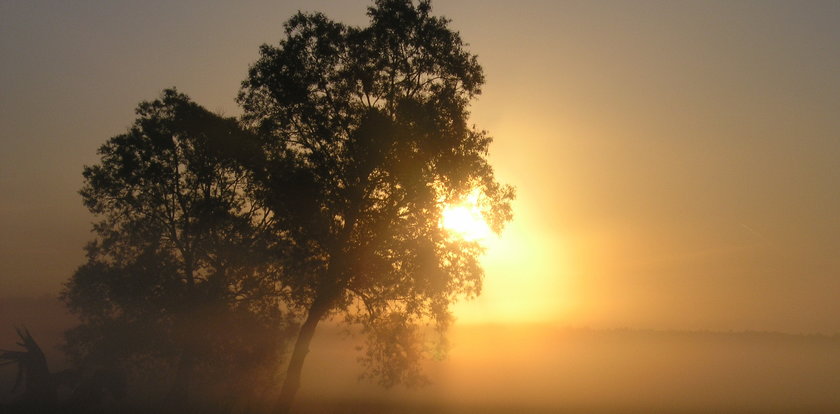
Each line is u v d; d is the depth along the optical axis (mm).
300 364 26047
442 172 25875
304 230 25766
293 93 25562
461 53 26359
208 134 29781
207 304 28609
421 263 26000
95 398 26656
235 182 30688
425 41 25766
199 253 30562
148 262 29812
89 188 31266
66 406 26281
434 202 25984
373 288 27125
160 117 31109
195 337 28297
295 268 26156
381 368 28906
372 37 25766
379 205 25688
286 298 29297
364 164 25188
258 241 28781
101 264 31656
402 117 24625
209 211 28906
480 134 26797
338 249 25859
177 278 29672
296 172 24984
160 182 30547
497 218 27031
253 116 26859
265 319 29094
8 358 27547
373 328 28141
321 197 25156
